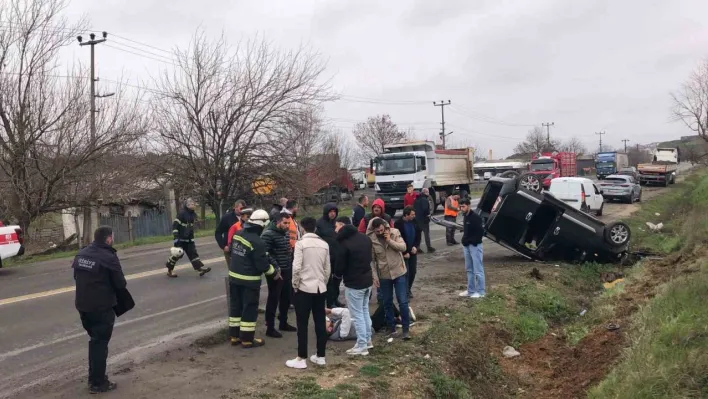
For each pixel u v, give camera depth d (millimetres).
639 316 7582
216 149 25031
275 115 25203
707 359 5352
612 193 31422
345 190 46812
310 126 28688
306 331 6184
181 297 9906
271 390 5520
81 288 5406
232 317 7016
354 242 6570
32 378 5898
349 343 7191
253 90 24734
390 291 7383
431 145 27078
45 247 23438
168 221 27703
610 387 5797
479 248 9594
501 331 8211
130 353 6727
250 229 6801
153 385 5645
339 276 6789
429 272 12023
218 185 25734
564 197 23266
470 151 32531
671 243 14977
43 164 20328
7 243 12969
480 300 9320
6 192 20109
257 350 6828
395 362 6438
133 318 8445
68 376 5957
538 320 8938
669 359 5648
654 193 38906
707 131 37250
